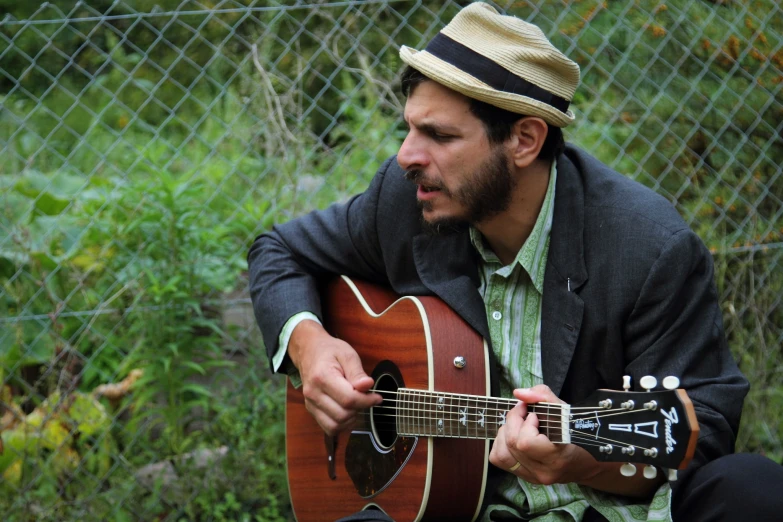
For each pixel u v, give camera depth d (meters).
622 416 2.05
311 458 2.99
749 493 2.15
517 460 2.20
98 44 5.77
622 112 4.72
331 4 4.30
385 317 2.73
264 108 4.34
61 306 3.64
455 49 2.37
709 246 4.32
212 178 4.71
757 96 4.67
